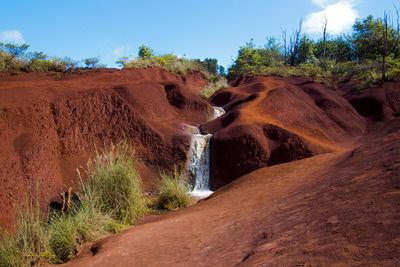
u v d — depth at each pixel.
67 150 10.23
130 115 12.45
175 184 9.16
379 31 36.66
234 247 2.70
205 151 12.91
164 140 12.48
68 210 5.71
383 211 1.97
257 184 6.49
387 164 3.24
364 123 20.38
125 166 7.33
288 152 12.36
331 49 47.97
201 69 32.38
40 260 4.20
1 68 17.78
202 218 4.64
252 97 18.45
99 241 4.64
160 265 2.90
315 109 18.92
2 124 8.59
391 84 23.36
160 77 25.89
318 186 3.99
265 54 51.22
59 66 20.34
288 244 2.11
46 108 10.33
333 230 2.00
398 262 1.26
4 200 6.77
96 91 12.11
